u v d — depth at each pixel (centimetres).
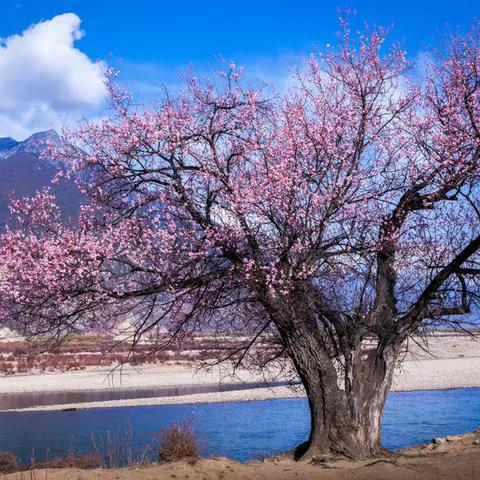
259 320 1158
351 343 1073
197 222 983
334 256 1027
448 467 923
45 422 2612
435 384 3331
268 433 2164
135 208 995
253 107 1019
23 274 900
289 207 930
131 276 987
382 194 1019
